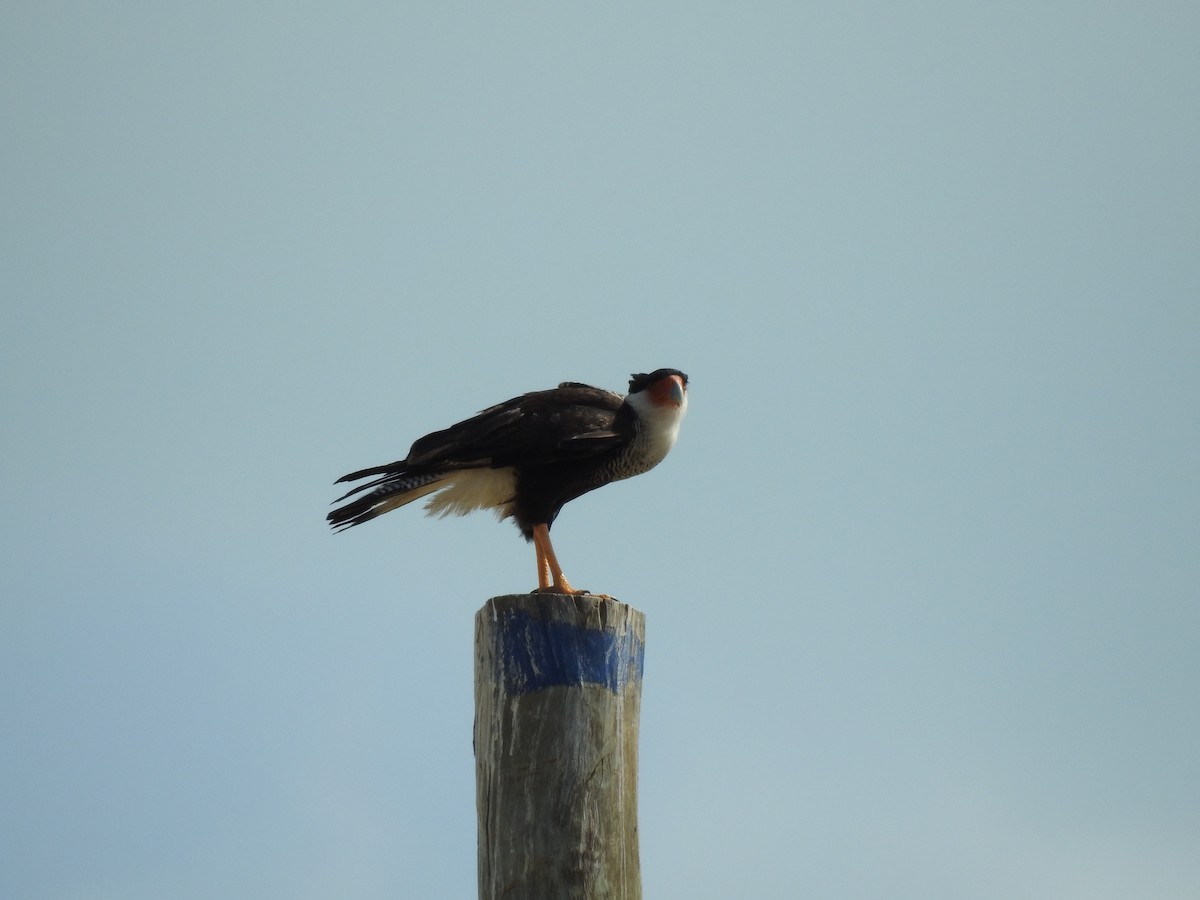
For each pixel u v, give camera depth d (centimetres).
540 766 1003
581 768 1005
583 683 1020
